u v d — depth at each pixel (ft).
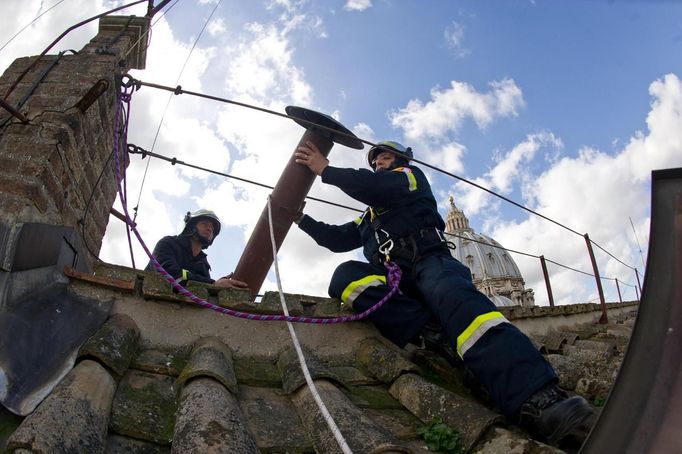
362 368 10.34
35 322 7.97
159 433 6.89
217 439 5.85
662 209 4.99
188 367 8.23
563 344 17.46
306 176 11.87
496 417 7.47
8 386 6.63
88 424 6.09
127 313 9.78
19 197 8.78
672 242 4.82
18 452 5.01
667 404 4.29
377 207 11.07
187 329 10.02
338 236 12.84
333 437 6.72
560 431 7.06
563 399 7.39
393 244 10.57
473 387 9.49
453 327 8.71
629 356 4.72
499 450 6.86
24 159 9.34
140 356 8.95
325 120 11.93
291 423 7.77
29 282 8.39
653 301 4.76
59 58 11.76
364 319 11.19
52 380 7.23
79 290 9.64
